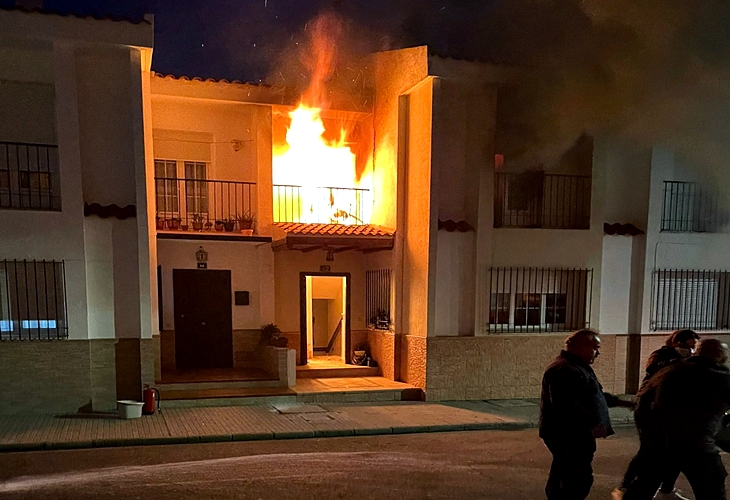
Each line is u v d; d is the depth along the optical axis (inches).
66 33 336.8
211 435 299.0
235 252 467.5
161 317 450.6
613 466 266.1
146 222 363.9
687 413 181.8
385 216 465.4
